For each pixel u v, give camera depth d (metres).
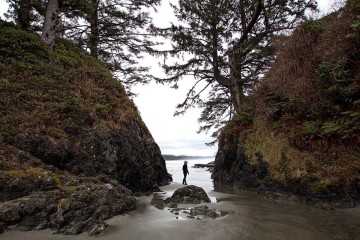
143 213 7.80
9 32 13.09
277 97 13.34
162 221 7.00
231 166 15.92
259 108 14.02
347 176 8.92
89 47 18.72
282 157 11.39
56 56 13.70
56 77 12.01
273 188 11.35
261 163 12.45
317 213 8.38
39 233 5.77
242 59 19.67
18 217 5.91
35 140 8.64
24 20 16.19
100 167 10.03
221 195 12.01
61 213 6.21
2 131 8.34
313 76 11.38
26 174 7.05
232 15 20.17
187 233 6.14
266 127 13.12
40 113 9.64
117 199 7.66
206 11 19.33
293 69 12.47
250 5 19.16
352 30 10.31
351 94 9.75
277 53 14.34
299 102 11.41
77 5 15.59
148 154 14.04
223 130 18.16
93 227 6.15
